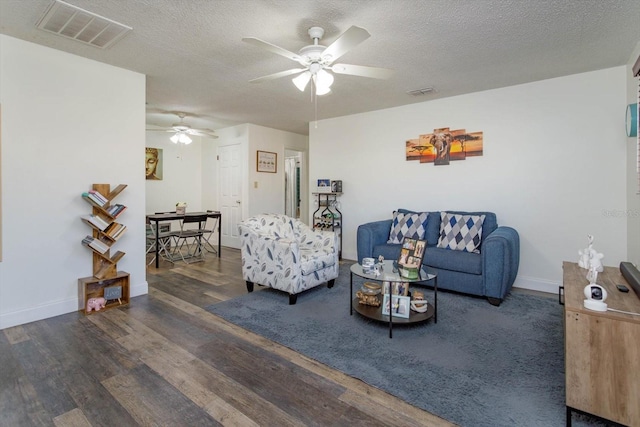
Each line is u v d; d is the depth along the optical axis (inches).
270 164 253.3
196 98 166.9
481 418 62.1
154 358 83.7
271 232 147.3
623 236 125.3
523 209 145.6
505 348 89.4
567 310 59.0
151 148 245.3
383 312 105.4
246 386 72.1
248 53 112.2
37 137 106.6
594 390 57.2
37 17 89.2
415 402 66.7
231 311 116.6
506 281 121.1
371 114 193.0
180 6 83.5
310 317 111.6
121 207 121.6
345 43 78.9
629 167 119.6
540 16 87.4
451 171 164.6
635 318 54.4
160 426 59.6
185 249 242.2
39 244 107.7
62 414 62.6
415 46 105.7
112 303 121.9
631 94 115.0
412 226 159.3
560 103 135.6
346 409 64.6
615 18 88.3
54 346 89.4
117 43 104.9
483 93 153.6
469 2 80.8
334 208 211.6
